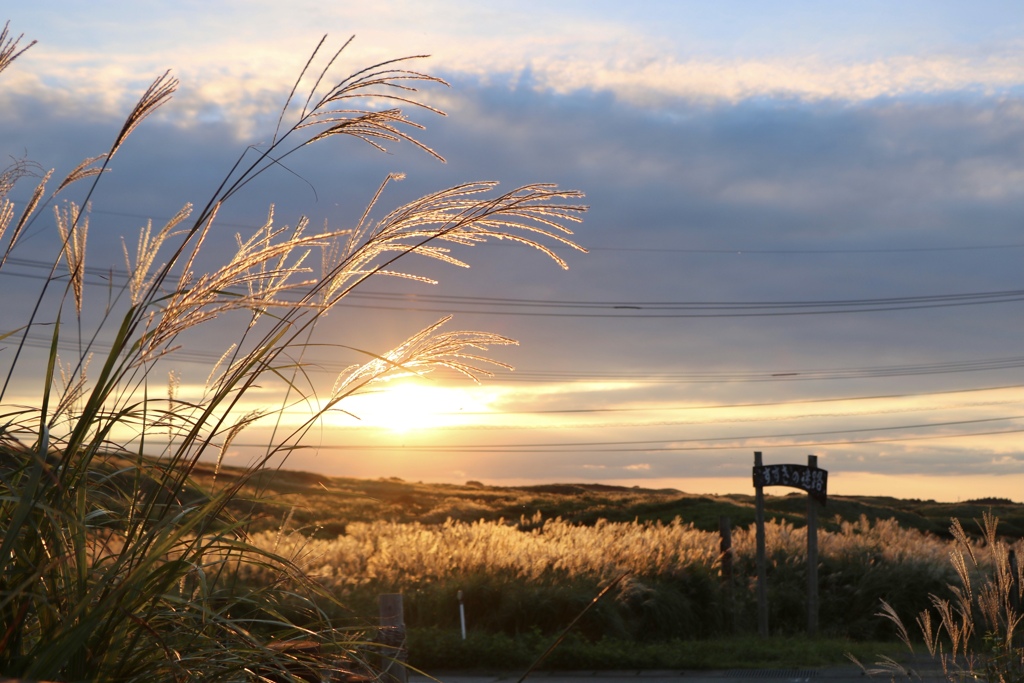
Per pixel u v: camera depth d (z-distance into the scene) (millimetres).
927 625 6062
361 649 2916
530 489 65812
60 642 1997
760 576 16812
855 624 17125
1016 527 37312
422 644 13102
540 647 13391
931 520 42750
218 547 2389
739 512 39531
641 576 16469
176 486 2443
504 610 14609
